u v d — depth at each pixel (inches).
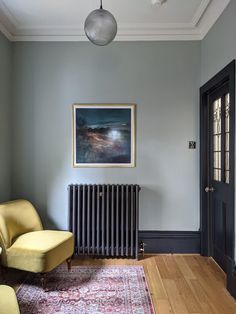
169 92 136.0
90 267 118.3
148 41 135.8
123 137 135.5
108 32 80.5
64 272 112.7
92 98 135.9
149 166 135.9
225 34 105.8
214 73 118.3
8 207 111.7
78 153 135.8
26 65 136.6
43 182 136.2
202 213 133.1
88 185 129.6
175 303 90.2
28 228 116.2
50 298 92.3
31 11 117.8
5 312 55.7
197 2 111.2
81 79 136.3
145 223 135.7
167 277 109.2
